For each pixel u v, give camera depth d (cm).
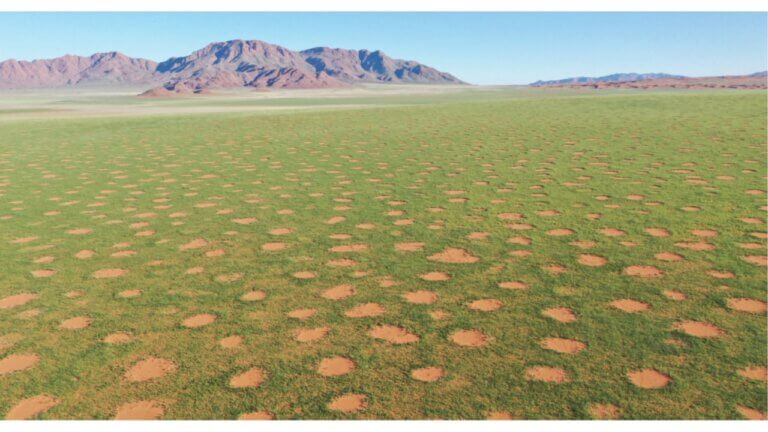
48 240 716
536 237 670
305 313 466
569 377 353
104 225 795
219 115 3131
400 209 852
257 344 412
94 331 441
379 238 690
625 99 3338
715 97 3156
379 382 355
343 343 409
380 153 1533
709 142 1497
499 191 970
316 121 2600
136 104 7825
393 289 514
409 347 400
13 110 5194
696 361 367
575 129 1969
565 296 482
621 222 728
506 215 791
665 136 1670
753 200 827
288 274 565
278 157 1509
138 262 616
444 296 493
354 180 1123
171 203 943
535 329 421
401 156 1462
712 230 674
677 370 357
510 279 529
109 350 409
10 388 360
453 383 351
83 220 829
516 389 342
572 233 683
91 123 2753
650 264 557
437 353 390
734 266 543
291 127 2369
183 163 1438
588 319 435
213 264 604
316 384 355
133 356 399
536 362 373
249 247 666
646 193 906
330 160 1426
